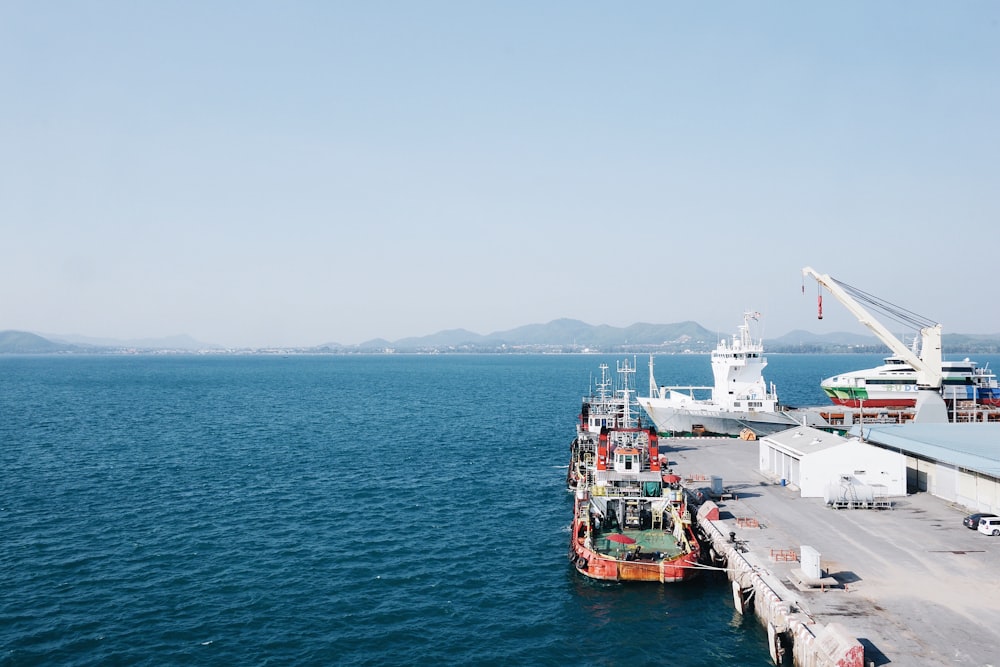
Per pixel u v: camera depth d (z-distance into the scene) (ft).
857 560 155.43
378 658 137.18
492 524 228.02
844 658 106.63
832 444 224.74
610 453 206.69
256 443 392.47
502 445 386.93
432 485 283.18
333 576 179.83
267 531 217.56
